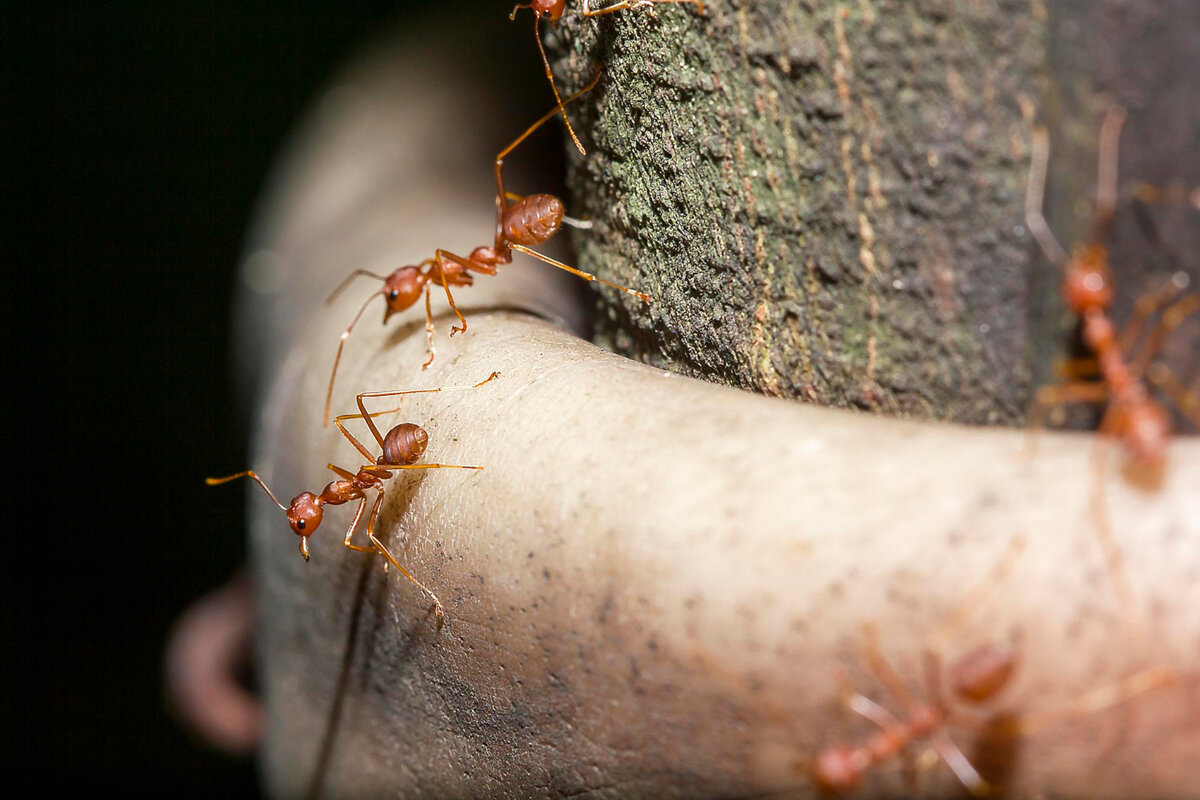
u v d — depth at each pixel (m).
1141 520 0.12
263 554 0.16
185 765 0.30
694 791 0.13
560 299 0.16
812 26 0.13
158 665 0.33
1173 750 0.12
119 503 0.37
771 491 0.13
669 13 0.14
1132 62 0.13
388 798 0.14
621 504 0.13
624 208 0.14
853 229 0.14
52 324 0.41
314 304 0.17
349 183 0.19
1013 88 0.13
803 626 0.13
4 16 0.42
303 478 0.15
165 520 0.37
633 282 0.15
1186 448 0.13
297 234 0.20
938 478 0.13
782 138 0.14
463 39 0.24
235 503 0.38
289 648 0.15
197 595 0.35
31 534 0.37
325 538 0.14
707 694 0.13
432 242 0.16
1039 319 0.14
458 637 0.14
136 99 0.44
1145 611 0.12
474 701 0.14
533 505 0.13
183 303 0.42
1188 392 0.13
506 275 0.16
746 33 0.14
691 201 0.14
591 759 0.13
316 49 0.45
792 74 0.14
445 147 0.19
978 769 0.13
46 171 0.42
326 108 0.25
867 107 0.13
